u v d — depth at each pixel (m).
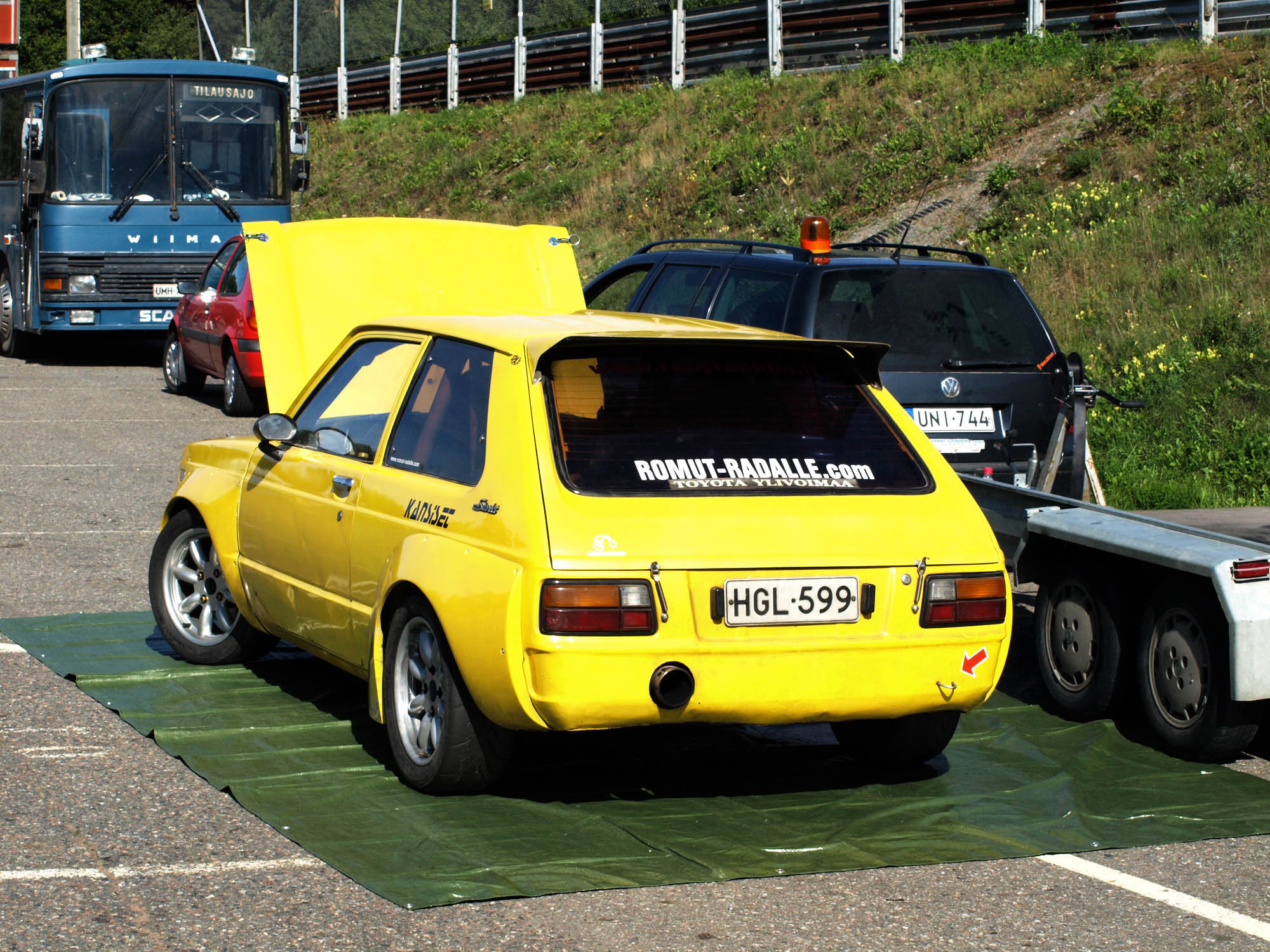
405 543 6.01
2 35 40.53
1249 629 6.43
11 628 8.61
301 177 23.41
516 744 6.82
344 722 7.00
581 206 27.89
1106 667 7.30
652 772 6.50
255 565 7.43
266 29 46.16
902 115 24.84
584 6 34.84
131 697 7.32
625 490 5.60
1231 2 22.95
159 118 22.45
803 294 9.52
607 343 5.95
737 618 5.55
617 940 4.71
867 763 6.61
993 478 9.57
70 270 22.11
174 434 16.59
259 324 9.30
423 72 39.75
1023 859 5.54
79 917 4.80
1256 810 6.17
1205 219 17.59
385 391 6.79
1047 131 22.02
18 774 6.17
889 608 5.77
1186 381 14.16
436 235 9.91
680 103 30.19
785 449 5.95
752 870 5.33
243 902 4.94
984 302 9.87
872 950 4.71
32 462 14.51
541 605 5.36
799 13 29.14
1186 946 4.81
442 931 4.75
